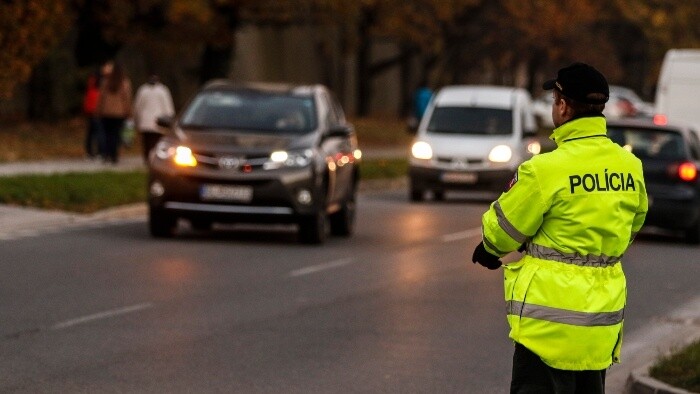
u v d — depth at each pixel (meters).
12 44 58.78
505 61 152.00
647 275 40.19
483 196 72.81
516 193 14.88
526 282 14.95
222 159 42.69
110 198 52.56
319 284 34.59
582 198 14.86
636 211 15.39
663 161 49.88
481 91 68.19
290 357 24.89
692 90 78.88
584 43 148.88
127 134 84.12
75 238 42.91
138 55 111.62
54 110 94.56
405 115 153.50
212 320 28.62
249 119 44.62
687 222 49.69
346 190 46.88
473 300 32.78
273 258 39.66
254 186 42.56
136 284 33.31
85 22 93.44
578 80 15.04
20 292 31.59
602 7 155.25
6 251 39.16
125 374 22.94
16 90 98.25
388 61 139.12
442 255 42.12
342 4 94.81
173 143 43.31
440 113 67.00
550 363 14.93
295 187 42.69
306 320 29.03
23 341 25.67
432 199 68.62
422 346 26.45
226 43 94.06
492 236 14.95
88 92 72.50
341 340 26.80
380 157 92.50
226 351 25.27
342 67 141.88
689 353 23.83
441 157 64.44
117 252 39.50
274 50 141.25
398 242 45.81
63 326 27.36
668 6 155.38
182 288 33.00
